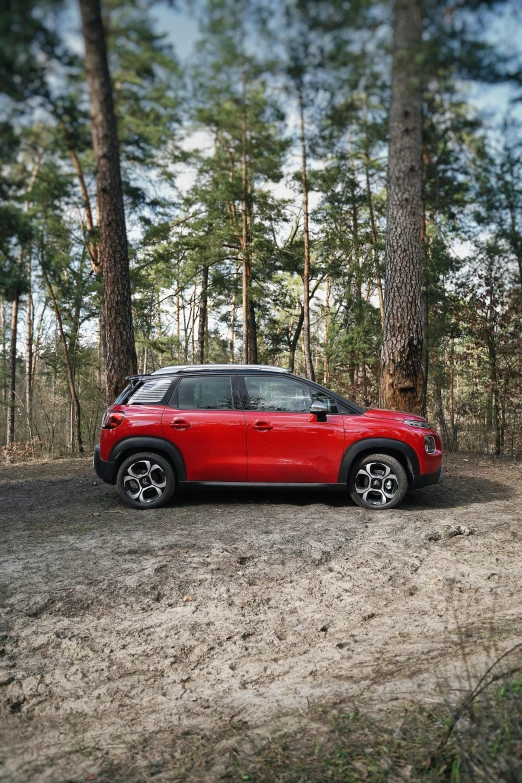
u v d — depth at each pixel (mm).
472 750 2059
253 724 2699
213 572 4625
